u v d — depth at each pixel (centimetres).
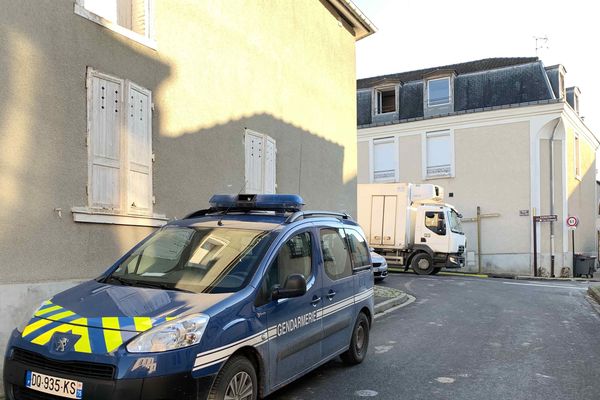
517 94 2450
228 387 410
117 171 750
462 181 2512
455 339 813
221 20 988
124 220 751
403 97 2736
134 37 785
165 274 485
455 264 1998
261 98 1112
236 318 426
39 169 641
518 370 642
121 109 758
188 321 393
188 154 897
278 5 1184
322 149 1379
